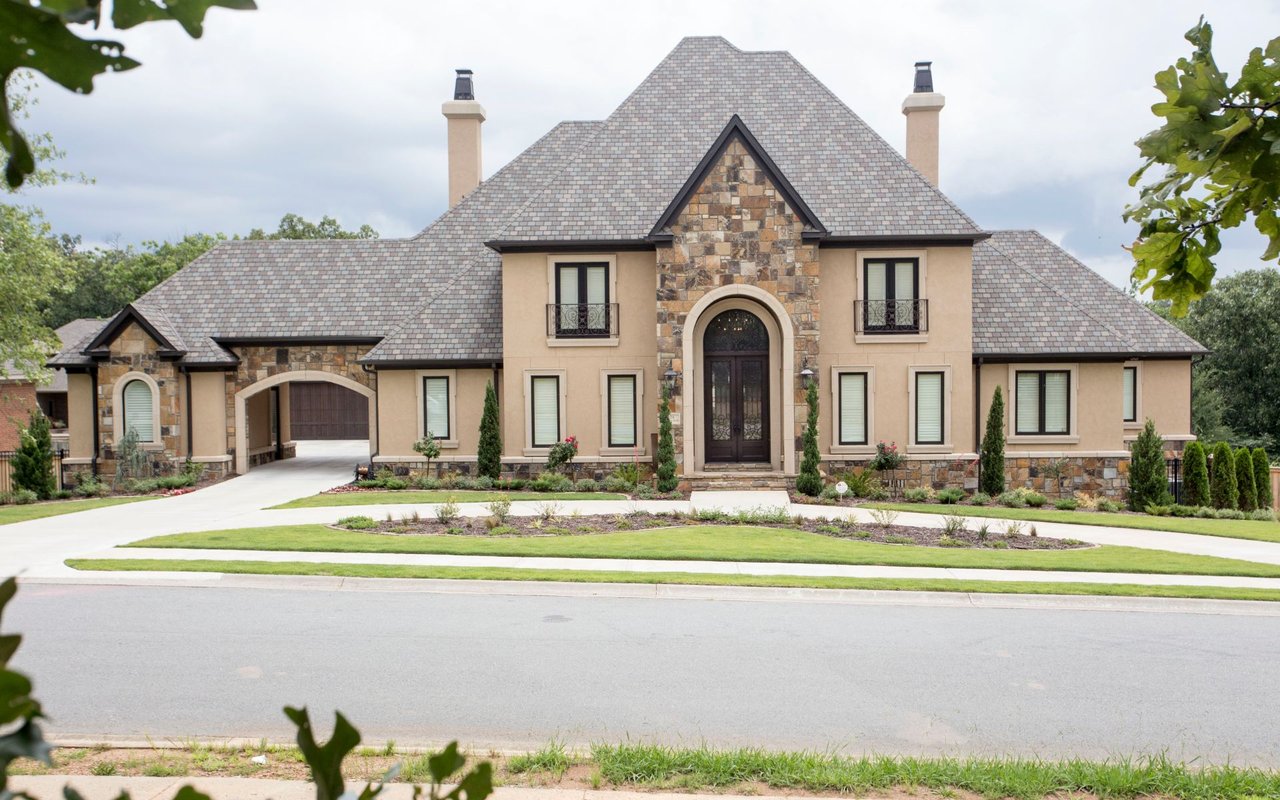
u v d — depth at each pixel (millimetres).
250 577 14203
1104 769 6703
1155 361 29438
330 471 30516
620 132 28656
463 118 32688
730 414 26203
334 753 1509
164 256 58562
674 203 24828
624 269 26359
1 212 25109
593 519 20031
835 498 24031
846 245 25938
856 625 11859
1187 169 2756
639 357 26422
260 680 9289
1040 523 20812
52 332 27625
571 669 9758
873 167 27312
